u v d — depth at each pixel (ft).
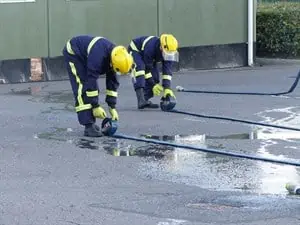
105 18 63.98
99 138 37.17
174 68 68.54
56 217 24.18
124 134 38.14
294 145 35.63
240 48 72.79
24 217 24.18
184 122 41.81
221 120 42.57
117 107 47.24
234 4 71.97
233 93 53.52
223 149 34.68
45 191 27.30
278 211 24.89
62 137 37.37
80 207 25.30
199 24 69.87
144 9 66.13
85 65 37.29
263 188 27.78
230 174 29.96
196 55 70.08
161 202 25.95
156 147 35.14
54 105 48.24
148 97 46.85
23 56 60.23
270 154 33.63
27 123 41.34
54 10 61.31
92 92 36.81
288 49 78.54
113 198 26.40
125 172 30.22
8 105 48.19
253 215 24.45
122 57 35.65
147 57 45.55
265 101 49.73
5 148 34.71
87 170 30.50
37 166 31.17
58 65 62.08
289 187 27.07
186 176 29.60
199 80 61.93
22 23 59.88
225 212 24.77
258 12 79.46
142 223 23.59
